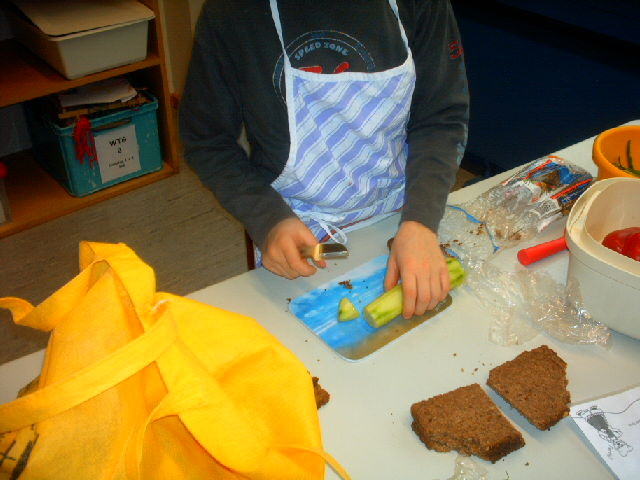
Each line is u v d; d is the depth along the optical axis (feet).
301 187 3.26
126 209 7.39
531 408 2.26
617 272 2.39
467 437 2.12
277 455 1.75
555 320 2.64
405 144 3.60
